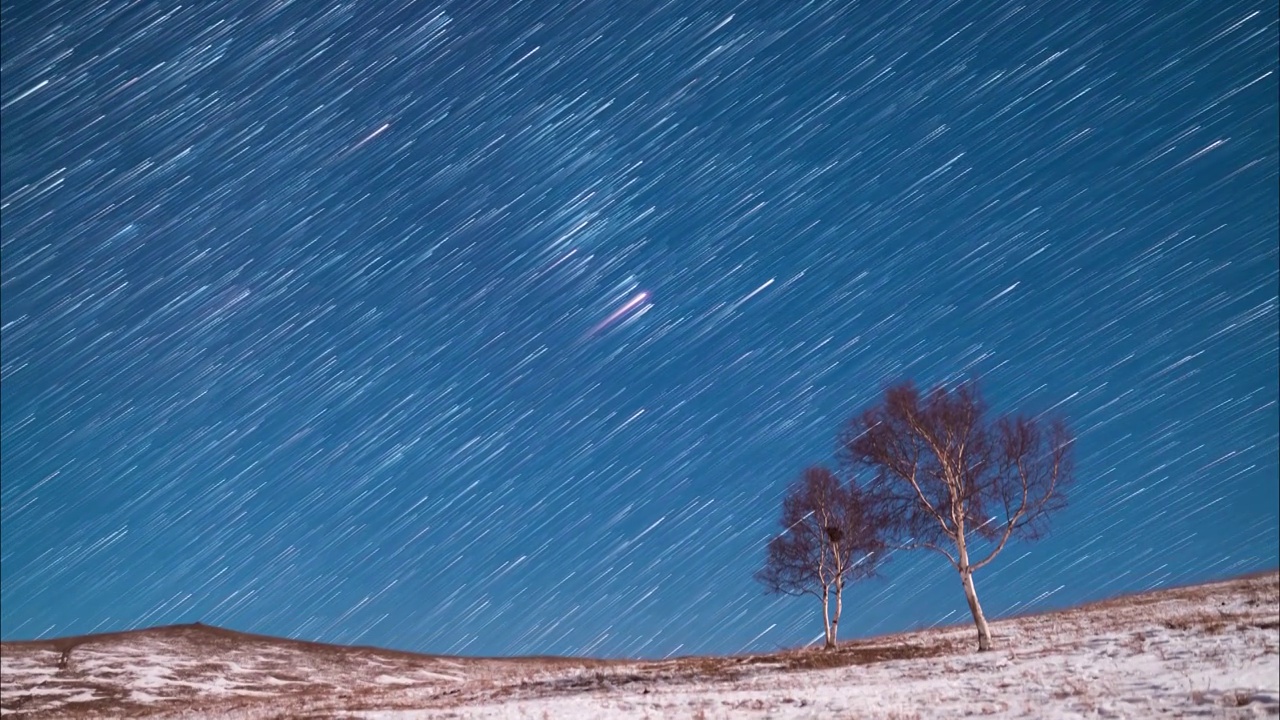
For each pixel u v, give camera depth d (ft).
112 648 216.33
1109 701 46.91
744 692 75.66
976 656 91.40
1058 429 112.57
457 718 68.33
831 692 67.67
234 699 163.02
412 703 98.63
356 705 98.12
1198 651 66.08
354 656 228.43
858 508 133.69
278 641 242.99
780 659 110.73
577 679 108.37
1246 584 151.23
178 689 173.88
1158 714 41.50
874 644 126.11
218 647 226.99
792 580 134.92
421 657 238.48
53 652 209.46
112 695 167.02
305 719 74.43
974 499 110.73
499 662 240.53
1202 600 130.41
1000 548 107.86
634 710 65.72
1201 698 43.73
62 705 156.97
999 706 49.65
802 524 136.77
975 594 104.99
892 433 114.83
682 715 59.36
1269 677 47.52
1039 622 138.41
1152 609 126.93
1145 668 60.80
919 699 57.21
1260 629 74.79
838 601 132.26
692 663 117.91
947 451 112.27
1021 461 111.14
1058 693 53.16
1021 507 109.70
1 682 175.73
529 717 65.41
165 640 230.89
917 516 112.27
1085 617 133.69
